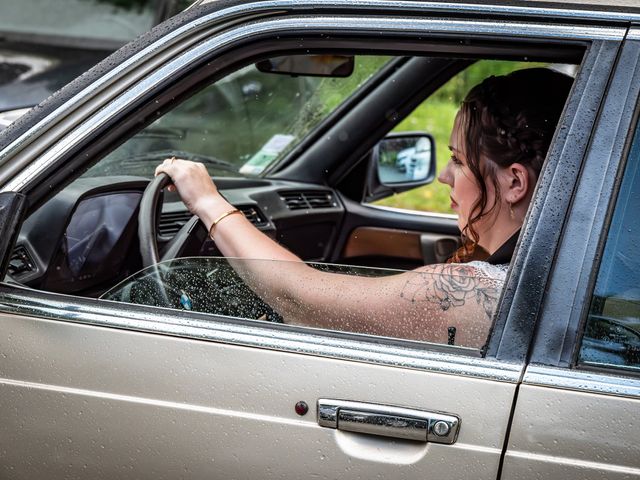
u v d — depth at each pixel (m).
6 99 4.23
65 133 1.74
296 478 1.59
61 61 4.54
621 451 1.48
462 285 1.68
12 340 1.70
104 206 2.27
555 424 1.50
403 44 1.73
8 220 1.68
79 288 2.27
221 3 1.80
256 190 3.08
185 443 1.63
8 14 4.76
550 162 1.59
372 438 1.58
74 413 1.67
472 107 1.93
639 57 1.61
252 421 1.60
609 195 1.56
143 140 3.23
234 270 1.78
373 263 3.31
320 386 1.58
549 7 1.67
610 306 1.54
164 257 2.29
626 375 1.51
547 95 1.90
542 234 1.57
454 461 1.53
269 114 3.50
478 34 1.68
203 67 1.77
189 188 2.11
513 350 1.54
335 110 3.33
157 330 1.65
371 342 1.60
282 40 1.76
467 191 1.95
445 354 1.57
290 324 1.73
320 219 3.17
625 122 1.58
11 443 1.71
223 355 1.62
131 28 4.75
